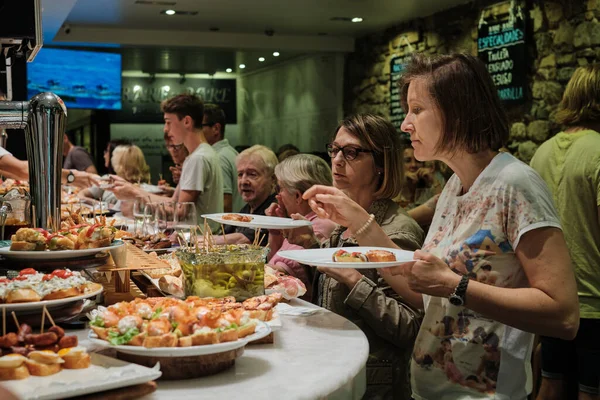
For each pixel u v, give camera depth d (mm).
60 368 1127
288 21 8734
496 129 1673
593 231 3016
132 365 1132
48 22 6445
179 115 4406
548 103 6023
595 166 2990
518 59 6297
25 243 1615
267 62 9953
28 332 1178
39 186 1852
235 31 9414
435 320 1730
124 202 3971
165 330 1197
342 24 8828
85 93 9469
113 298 1673
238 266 1592
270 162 3646
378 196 2322
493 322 1646
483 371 1652
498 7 6594
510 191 1590
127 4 7805
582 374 3031
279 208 2852
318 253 1766
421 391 1749
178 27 9172
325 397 1142
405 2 7508
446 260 1675
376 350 2076
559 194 3107
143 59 9656
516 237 1574
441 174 6957
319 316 1686
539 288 1534
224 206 5016
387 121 2332
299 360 1304
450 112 1658
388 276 1944
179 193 4375
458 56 1693
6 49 2668
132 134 9789
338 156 2309
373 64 9336
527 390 1668
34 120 1822
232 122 9992
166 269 1811
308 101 10039
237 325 1272
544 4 6039
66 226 2113
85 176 3885
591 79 3080
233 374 1216
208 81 9875
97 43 9172
